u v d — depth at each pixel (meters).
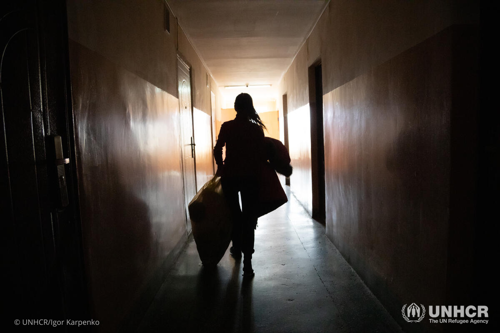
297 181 6.12
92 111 1.60
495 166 1.33
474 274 1.42
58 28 1.34
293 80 6.18
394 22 1.88
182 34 4.13
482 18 1.34
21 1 1.15
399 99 1.85
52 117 1.30
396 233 1.96
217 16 3.83
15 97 1.11
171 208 3.13
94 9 1.65
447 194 1.44
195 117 4.91
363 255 2.54
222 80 8.47
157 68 2.84
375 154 2.22
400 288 1.93
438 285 1.53
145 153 2.40
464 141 1.40
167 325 2.06
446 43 1.40
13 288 1.06
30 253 1.14
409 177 1.77
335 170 3.23
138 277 2.14
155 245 2.54
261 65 6.64
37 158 1.20
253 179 2.71
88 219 1.51
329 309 2.19
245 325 2.04
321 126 4.57
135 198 2.15
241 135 2.73
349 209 2.85
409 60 1.72
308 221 4.54
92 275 1.52
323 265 2.93
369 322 2.02
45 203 1.23
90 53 1.60
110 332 1.69
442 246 1.49
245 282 2.65
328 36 3.33
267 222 4.54
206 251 2.91
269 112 9.77
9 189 1.06
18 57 1.13
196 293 2.49
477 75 1.37
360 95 2.46
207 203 2.84
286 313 2.16
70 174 1.38
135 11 2.29
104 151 1.72
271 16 3.85
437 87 1.48
